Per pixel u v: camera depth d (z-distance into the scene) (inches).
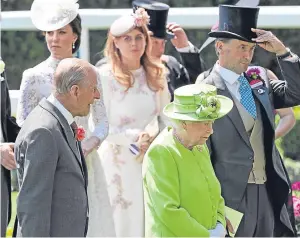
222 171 940.6
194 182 826.8
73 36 974.4
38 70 960.3
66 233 793.6
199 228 814.5
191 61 1089.4
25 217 778.8
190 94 827.4
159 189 818.2
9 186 961.5
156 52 1083.9
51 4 968.3
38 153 783.7
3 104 962.7
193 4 1610.5
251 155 940.0
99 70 1021.8
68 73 810.2
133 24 1010.1
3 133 965.2
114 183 1016.9
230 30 953.5
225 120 940.6
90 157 947.3
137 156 1011.3
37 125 791.7
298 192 1112.2
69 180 798.5
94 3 1680.6
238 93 955.3
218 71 960.3
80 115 821.9
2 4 1593.3
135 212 1016.9
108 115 1019.3
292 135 1178.0
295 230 989.8
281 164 971.9
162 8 1075.9
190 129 826.8
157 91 1028.5
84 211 810.2
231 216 908.0
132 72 1022.4
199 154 843.4
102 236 941.2
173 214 810.2
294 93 965.2
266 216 962.1
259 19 1127.0
